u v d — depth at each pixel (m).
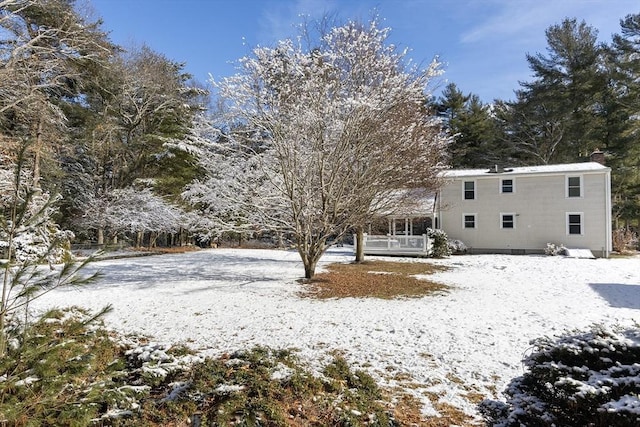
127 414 3.07
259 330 6.05
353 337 5.74
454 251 21.34
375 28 9.22
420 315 7.13
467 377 4.40
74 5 16.19
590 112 28.72
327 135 9.44
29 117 14.48
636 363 2.61
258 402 3.29
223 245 28.64
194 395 3.44
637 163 26.88
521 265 15.77
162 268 13.44
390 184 10.30
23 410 2.34
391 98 9.14
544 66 30.45
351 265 15.49
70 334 2.82
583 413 2.49
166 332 5.88
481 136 32.56
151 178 22.30
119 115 21.61
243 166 10.54
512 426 2.81
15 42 13.99
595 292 9.95
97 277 2.95
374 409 3.51
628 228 29.31
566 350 2.88
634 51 26.47
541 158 30.81
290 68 9.25
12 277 2.73
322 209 10.04
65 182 19.83
